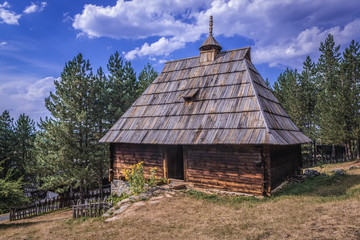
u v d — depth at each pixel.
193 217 8.23
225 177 11.23
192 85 14.43
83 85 20.89
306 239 5.64
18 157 31.39
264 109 11.34
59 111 19.80
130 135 13.78
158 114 14.04
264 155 10.28
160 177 13.42
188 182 12.30
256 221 7.26
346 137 23.00
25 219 17.69
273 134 9.96
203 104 12.90
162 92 15.38
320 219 6.71
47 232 9.03
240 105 11.70
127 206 10.08
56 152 19.22
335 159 26.73
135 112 15.20
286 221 6.92
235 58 14.38
